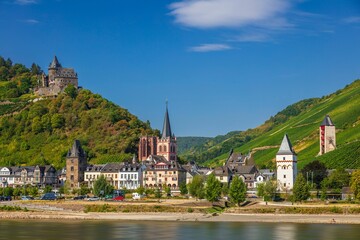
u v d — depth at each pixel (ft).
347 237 647.56
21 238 647.15
